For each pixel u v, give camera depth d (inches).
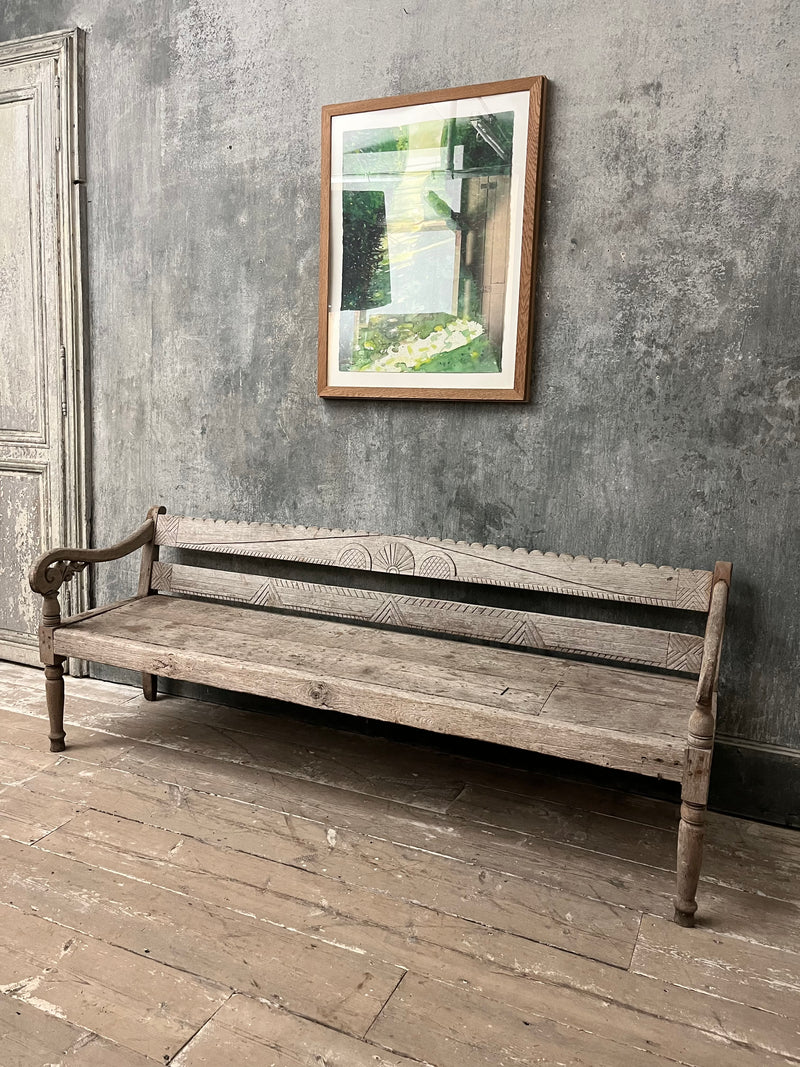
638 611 100.4
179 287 123.0
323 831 90.3
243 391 120.4
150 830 89.0
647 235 95.0
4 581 141.4
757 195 89.8
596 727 78.7
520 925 75.4
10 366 136.6
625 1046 61.6
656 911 78.4
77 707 124.0
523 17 98.2
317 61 110.3
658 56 92.5
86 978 66.1
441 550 105.0
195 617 113.1
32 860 82.6
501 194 100.4
